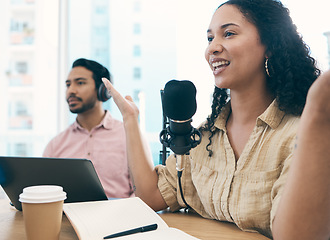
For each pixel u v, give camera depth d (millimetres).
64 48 2869
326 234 601
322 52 2094
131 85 2699
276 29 976
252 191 880
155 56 2686
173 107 810
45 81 2881
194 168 1074
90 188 954
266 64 1001
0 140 2889
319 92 538
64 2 2879
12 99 2902
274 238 670
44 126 2867
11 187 985
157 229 749
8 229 850
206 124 1116
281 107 934
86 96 1887
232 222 937
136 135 1143
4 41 2926
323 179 573
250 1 992
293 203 601
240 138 1017
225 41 986
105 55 2842
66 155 1906
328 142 561
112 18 2861
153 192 1102
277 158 872
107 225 754
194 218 998
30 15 2916
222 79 1002
